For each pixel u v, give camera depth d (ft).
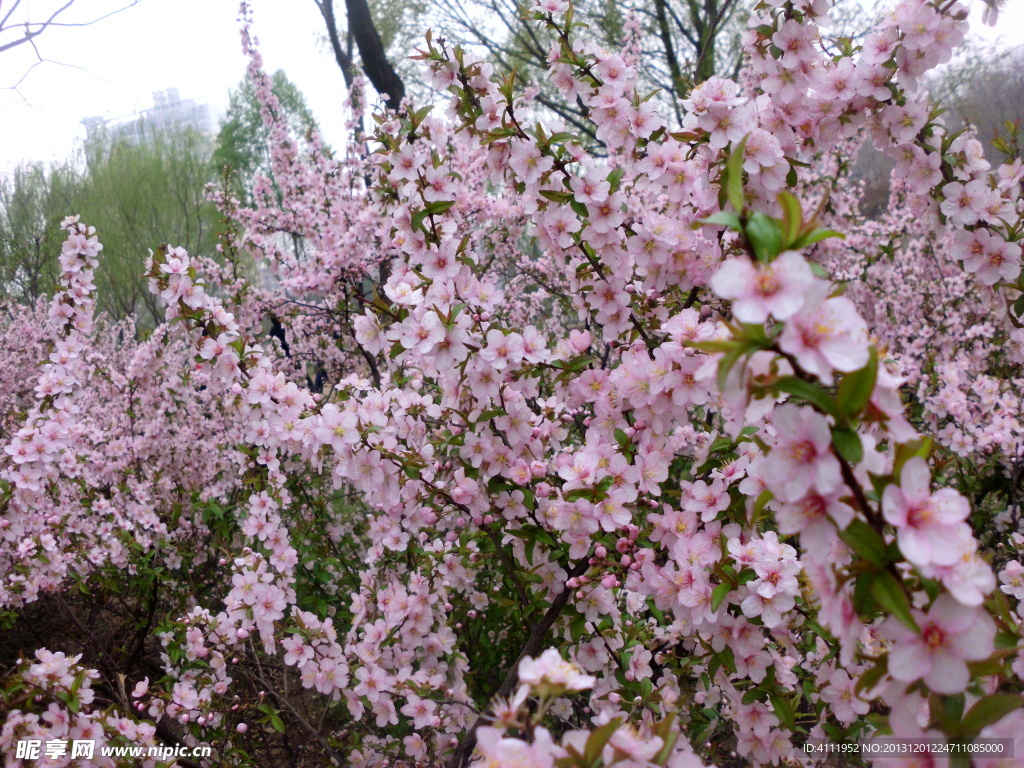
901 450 3.01
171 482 14.44
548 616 7.30
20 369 21.36
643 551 6.36
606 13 32.32
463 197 14.07
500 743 3.02
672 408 6.26
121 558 11.60
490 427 7.47
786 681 6.55
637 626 8.00
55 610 13.20
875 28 7.26
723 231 7.27
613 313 7.77
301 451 8.72
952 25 6.87
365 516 14.43
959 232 7.27
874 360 2.85
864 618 5.39
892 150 7.60
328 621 8.45
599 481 6.26
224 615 8.75
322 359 17.71
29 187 45.96
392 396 8.05
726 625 5.93
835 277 15.03
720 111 6.67
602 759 3.13
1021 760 3.11
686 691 7.80
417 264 7.99
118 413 15.25
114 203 49.32
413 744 7.93
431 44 7.82
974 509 10.30
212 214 51.19
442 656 8.93
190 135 56.29
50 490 11.00
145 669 12.87
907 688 3.16
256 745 10.50
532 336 7.10
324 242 16.26
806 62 7.27
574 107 28.53
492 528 7.99
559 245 7.74
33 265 37.93
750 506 5.64
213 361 8.92
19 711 6.18
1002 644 4.08
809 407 3.05
